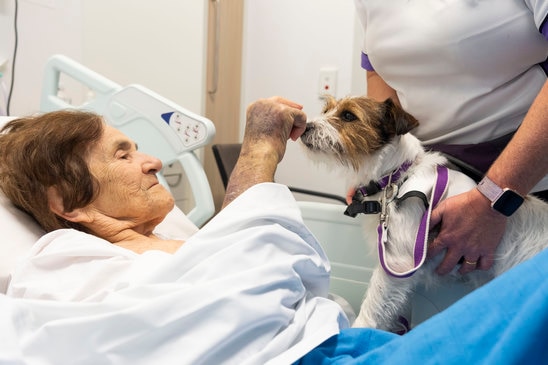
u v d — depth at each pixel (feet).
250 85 10.71
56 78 5.84
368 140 4.55
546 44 3.68
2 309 2.16
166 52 8.66
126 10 8.74
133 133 5.44
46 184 3.27
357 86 9.30
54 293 2.55
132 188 3.42
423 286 4.54
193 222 5.16
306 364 2.20
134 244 3.35
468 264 3.84
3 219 3.41
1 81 7.05
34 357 2.04
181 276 2.39
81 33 8.67
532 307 1.48
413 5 4.11
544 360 1.43
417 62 4.17
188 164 5.19
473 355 1.62
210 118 9.18
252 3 10.36
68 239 2.93
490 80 3.93
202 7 8.31
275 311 2.21
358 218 5.20
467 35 3.75
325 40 9.76
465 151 4.29
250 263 2.37
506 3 3.66
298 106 3.58
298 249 2.66
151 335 2.05
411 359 1.74
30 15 7.51
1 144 3.47
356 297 5.30
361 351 2.32
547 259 1.67
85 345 2.05
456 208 3.59
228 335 2.07
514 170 3.19
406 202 4.12
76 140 3.34
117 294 2.24
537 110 3.08
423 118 4.50
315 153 4.96
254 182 2.94
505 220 3.48
